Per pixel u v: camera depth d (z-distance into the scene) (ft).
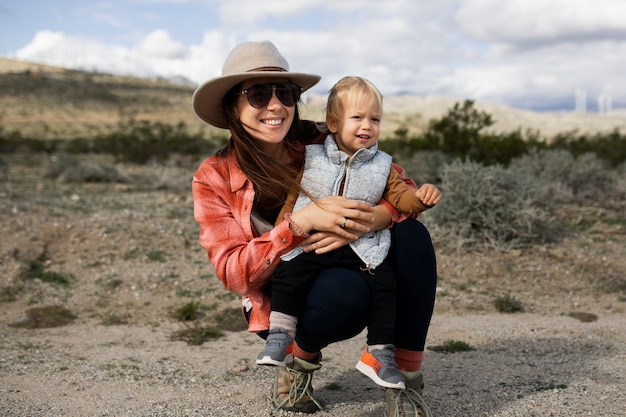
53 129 212.02
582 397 12.17
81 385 14.56
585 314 22.74
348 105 9.31
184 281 26.76
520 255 29.99
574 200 44.21
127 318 22.88
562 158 47.60
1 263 27.22
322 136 10.11
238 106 9.30
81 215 36.42
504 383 13.58
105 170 61.21
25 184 54.19
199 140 102.53
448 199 31.83
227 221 9.37
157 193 50.62
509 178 32.71
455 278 27.35
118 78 432.66
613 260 29.53
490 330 20.15
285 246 8.93
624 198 44.70
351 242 9.25
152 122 254.06
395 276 9.41
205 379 14.99
